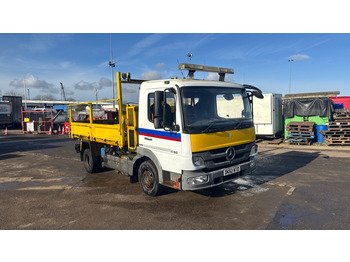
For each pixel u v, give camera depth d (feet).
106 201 18.75
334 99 55.26
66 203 18.65
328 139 40.01
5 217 16.44
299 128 42.32
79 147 29.35
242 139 17.70
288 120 45.91
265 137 49.29
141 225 14.75
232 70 21.17
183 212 16.33
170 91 16.03
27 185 23.52
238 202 17.71
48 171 28.86
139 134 18.99
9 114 96.99
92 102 24.88
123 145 20.68
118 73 20.20
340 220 14.70
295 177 23.44
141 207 17.33
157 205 17.58
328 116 42.39
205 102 16.56
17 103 100.94
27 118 79.00
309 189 20.08
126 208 17.26
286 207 16.67
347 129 38.40
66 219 15.88
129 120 20.11
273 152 36.35
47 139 61.26
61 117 86.99
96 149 26.61
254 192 19.66
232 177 17.40
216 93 17.19
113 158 23.11
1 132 83.30
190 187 15.57
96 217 16.03
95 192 20.98
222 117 17.25
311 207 16.58
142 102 18.51
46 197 20.08
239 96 18.62
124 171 21.36
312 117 43.78
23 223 15.48
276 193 19.34
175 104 15.84
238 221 14.89
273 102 46.26
